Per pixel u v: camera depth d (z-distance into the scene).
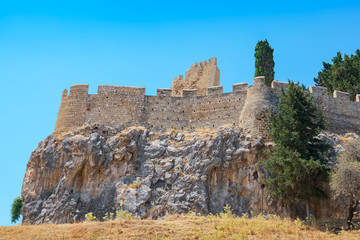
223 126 49.09
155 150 47.34
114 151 47.25
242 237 31.09
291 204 42.78
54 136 50.25
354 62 67.62
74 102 52.72
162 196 43.38
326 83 68.44
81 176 46.50
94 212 43.97
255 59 66.31
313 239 31.59
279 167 41.16
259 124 47.66
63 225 34.72
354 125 52.12
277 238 31.41
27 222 44.09
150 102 52.88
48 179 47.00
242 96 51.25
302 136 42.34
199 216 38.75
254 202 43.28
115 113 52.03
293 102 44.06
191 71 66.25
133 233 31.67
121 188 44.69
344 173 36.31
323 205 42.69
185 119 52.34
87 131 50.09
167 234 31.56
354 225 35.44
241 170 44.88
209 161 44.91
